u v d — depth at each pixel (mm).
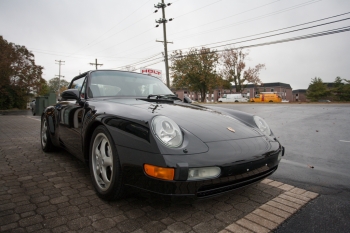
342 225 1714
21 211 1854
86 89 2764
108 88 2867
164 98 2934
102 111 2137
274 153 2027
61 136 3178
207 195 1620
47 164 3180
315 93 55281
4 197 2113
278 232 1623
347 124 6934
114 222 1707
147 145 1621
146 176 1602
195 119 2092
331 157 3688
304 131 6086
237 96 40406
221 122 2184
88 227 1639
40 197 2119
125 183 1763
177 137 1676
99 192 2062
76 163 3238
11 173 2789
